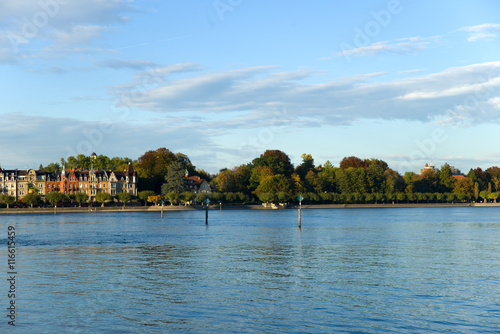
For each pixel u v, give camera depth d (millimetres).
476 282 50344
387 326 36781
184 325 37156
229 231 115125
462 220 160750
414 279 51969
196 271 57281
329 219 167750
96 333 35719
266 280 51781
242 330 36094
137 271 57406
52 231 117500
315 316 39000
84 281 51594
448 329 36188
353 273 55469
